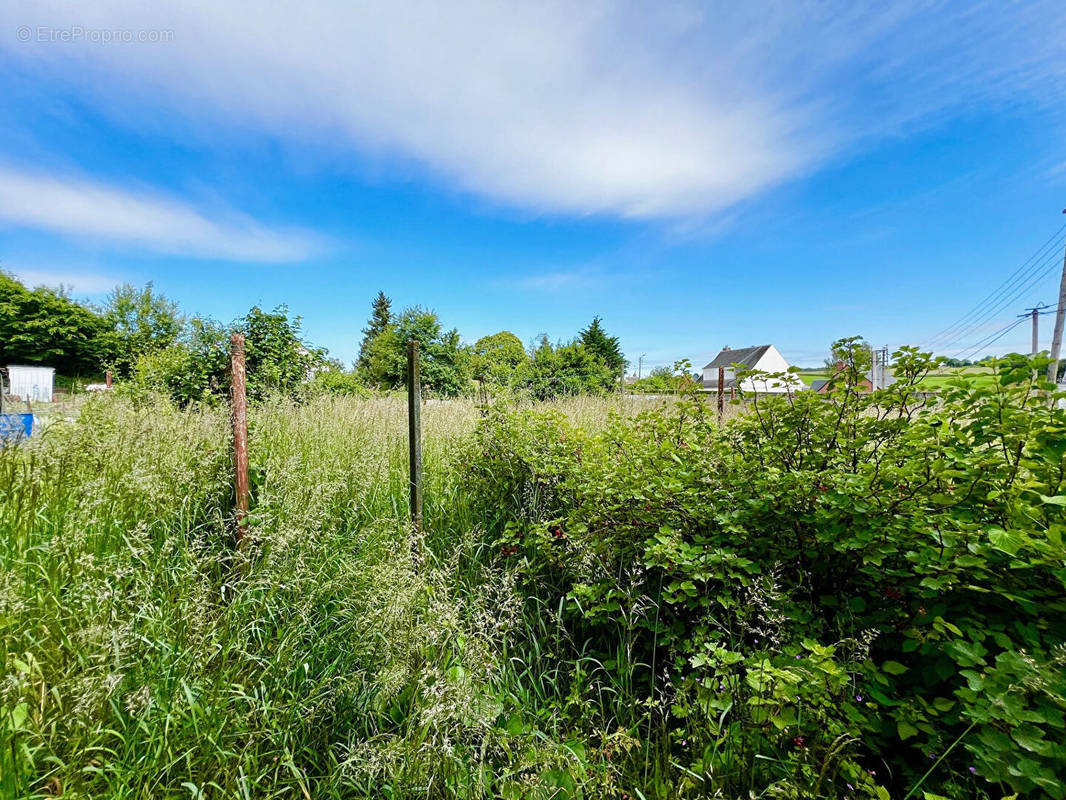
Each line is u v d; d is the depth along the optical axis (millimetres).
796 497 2102
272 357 8727
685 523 2457
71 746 1548
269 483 3189
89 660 1700
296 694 1950
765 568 2135
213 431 4102
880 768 1702
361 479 3889
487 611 2275
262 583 2316
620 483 2820
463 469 4285
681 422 3285
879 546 1814
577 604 2617
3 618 1760
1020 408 1779
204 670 1867
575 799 1594
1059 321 12812
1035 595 1525
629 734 1921
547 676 2381
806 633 1935
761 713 1662
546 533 3064
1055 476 1628
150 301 37844
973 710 1315
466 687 1795
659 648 2406
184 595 2096
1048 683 1201
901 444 2100
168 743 1580
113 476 3195
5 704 1480
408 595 2062
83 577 2113
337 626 2383
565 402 9188
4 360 34062
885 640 1839
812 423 2455
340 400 7145
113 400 5426
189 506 3023
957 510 1762
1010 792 1415
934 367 2062
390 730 1937
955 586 1691
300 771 1682
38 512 2799
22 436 4137
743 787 1632
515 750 1790
